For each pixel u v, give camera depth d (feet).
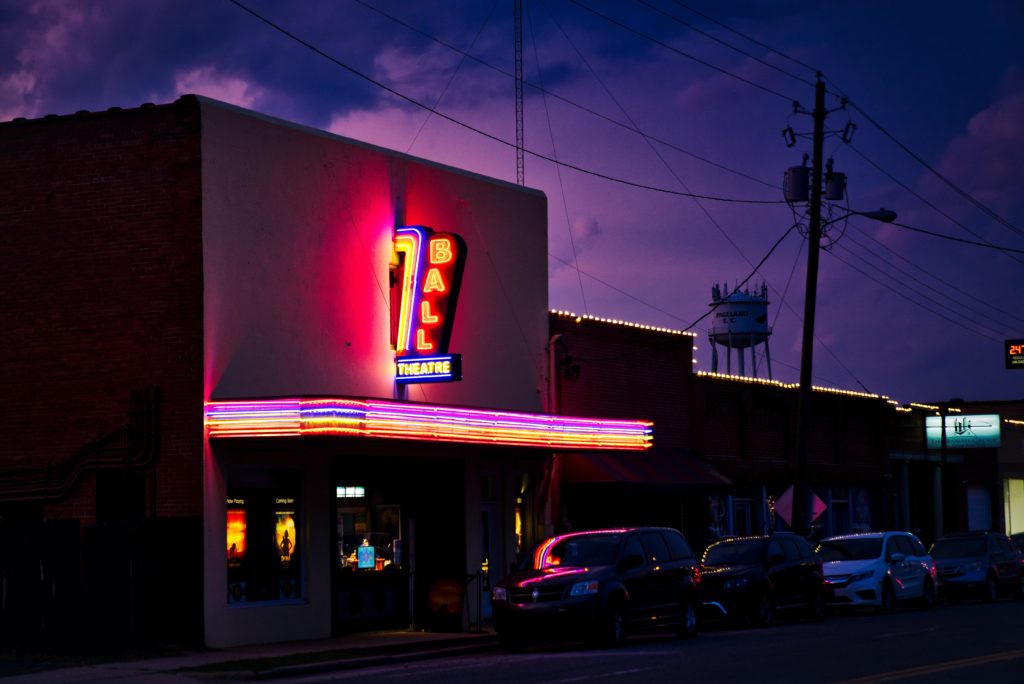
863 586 105.70
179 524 74.18
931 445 184.55
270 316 79.66
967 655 65.10
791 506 111.34
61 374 77.61
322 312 83.41
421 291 87.76
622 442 102.37
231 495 77.46
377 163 88.99
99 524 74.95
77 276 77.77
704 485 118.11
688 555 84.94
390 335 88.63
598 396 112.47
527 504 104.32
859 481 158.40
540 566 78.89
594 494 111.24
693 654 68.54
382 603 89.10
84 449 76.38
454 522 92.79
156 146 76.84
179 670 64.39
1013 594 130.62
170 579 73.77
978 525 202.59
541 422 93.61
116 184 77.41
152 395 75.41
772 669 59.31
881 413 165.48
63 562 70.49
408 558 91.71
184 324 75.41
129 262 76.79
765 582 93.40
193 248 75.66
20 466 77.97
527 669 62.95
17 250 79.15
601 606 74.59
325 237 84.17
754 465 134.92
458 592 91.04
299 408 74.08
